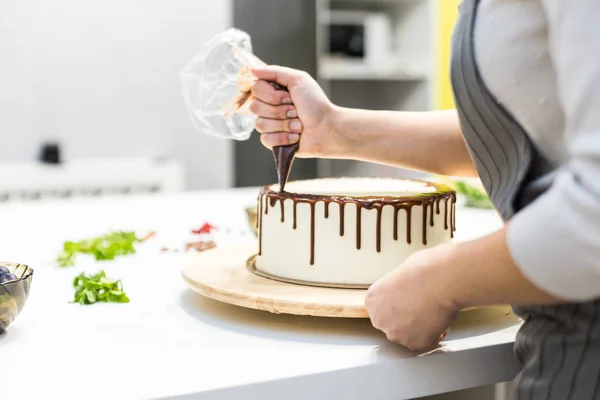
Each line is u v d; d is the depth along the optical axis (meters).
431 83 3.62
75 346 0.91
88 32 3.21
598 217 0.63
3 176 2.95
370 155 1.24
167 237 1.60
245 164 3.58
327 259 1.09
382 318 0.86
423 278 0.81
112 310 1.07
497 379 0.92
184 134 3.43
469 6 0.83
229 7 3.43
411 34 3.74
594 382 0.79
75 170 3.04
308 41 3.55
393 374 0.86
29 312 1.05
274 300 0.99
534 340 0.83
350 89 3.92
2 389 0.77
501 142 0.84
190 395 0.76
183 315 1.04
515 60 0.77
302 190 1.24
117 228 1.69
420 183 1.30
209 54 1.26
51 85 3.19
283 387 0.80
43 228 1.70
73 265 1.35
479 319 1.02
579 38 0.63
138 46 3.30
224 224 1.75
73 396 0.75
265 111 1.21
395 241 1.08
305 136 1.22
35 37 3.14
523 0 0.77
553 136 0.78
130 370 0.83
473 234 1.55
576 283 0.67
